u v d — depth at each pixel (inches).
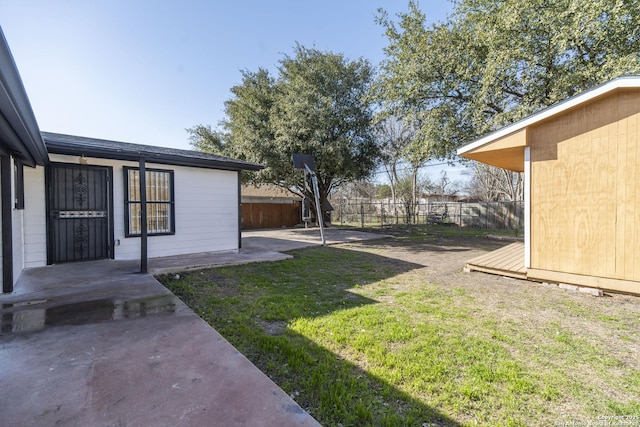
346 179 665.6
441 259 281.0
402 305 148.7
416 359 95.3
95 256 221.5
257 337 108.9
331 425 66.7
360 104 538.9
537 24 317.7
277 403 63.9
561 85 314.0
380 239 439.8
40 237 199.8
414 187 813.9
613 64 287.3
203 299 153.1
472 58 377.7
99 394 65.2
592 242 171.9
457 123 392.8
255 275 206.8
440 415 70.4
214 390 67.9
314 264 251.6
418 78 400.5
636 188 158.6
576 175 177.3
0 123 97.0
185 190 264.1
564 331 119.0
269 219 706.8
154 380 71.3
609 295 166.2
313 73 521.3
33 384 68.4
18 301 130.2
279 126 488.4
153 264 213.8
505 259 242.7
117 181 229.8
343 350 101.3
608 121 166.6
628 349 104.4
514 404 74.5
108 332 98.9
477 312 139.7
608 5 280.8
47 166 201.0
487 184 950.4
